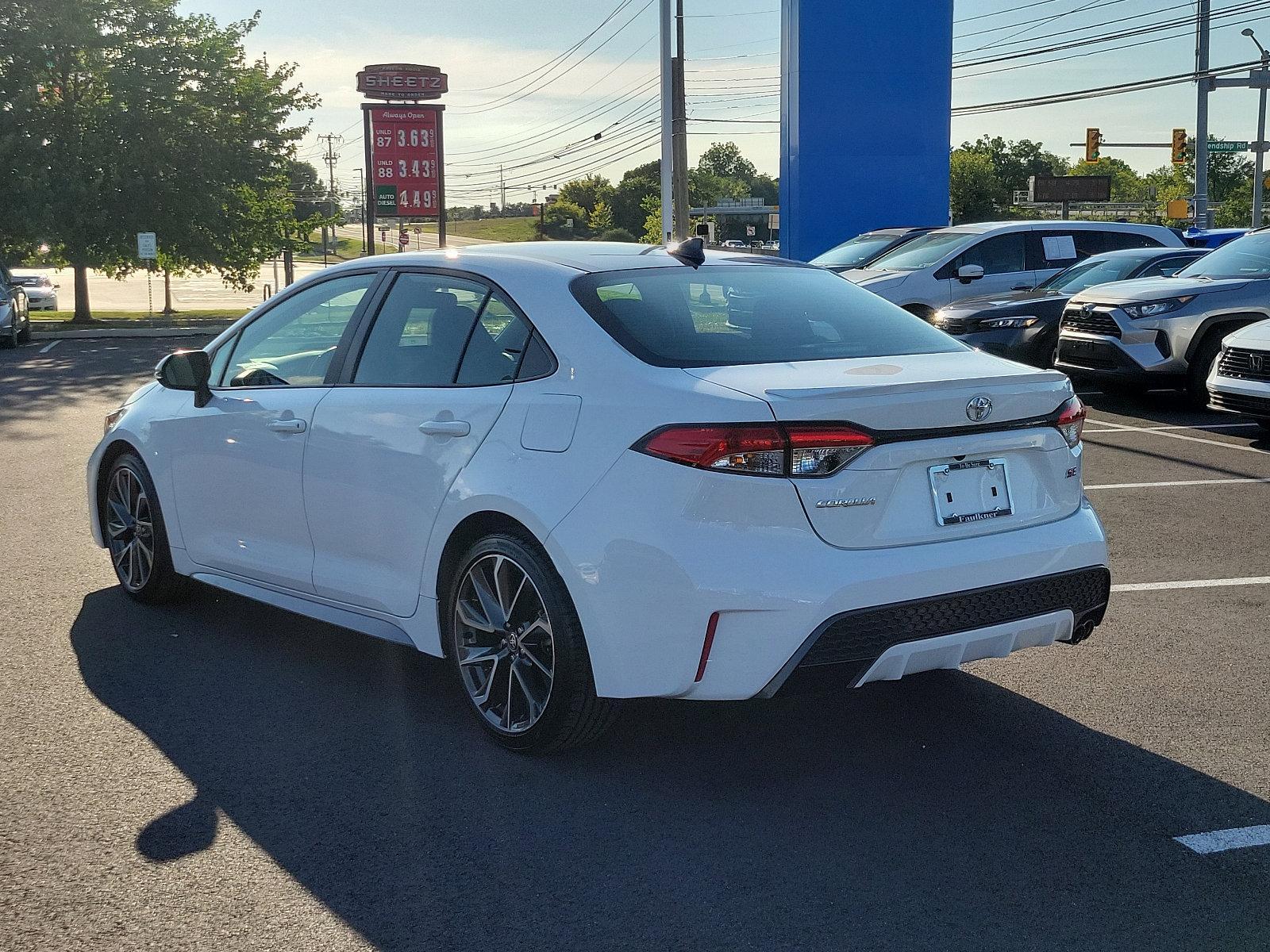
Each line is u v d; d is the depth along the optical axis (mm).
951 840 3348
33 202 32469
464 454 3973
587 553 3543
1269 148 43406
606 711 3732
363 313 4625
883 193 23828
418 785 3727
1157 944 2820
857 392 3418
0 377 17531
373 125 47250
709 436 3375
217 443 5035
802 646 3336
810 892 3066
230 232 36781
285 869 3199
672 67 30500
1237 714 4301
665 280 4176
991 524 3689
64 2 33219
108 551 6559
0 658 4922
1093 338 12406
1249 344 9859
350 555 4488
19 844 3328
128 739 4082
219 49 36312
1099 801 3596
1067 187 81625
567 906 3008
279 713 4332
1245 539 6953
